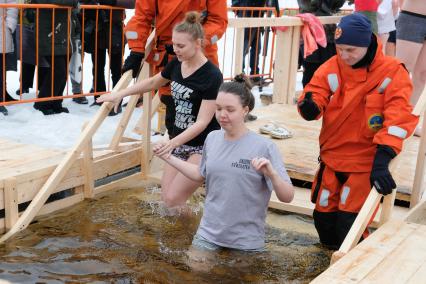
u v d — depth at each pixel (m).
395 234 3.49
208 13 4.93
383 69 3.50
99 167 4.87
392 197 3.68
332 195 3.76
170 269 3.54
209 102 4.17
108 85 7.79
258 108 7.45
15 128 6.61
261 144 3.54
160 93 4.87
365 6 6.88
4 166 4.42
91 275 3.46
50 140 6.26
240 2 9.34
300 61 10.50
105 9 7.46
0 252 3.76
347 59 3.48
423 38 6.26
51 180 4.38
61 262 3.63
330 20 7.73
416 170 4.42
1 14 6.89
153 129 6.96
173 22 4.93
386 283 2.86
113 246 3.88
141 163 5.30
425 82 6.51
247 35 9.54
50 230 4.14
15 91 8.40
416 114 3.45
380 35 7.77
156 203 4.70
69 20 7.06
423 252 3.24
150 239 4.00
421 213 4.44
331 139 3.71
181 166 3.81
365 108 3.54
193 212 4.53
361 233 3.42
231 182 3.57
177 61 4.37
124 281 3.38
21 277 3.41
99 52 7.89
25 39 7.56
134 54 4.98
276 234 4.18
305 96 3.64
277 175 3.38
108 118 7.34
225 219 3.63
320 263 3.74
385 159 3.38
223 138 3.65
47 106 7.30
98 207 4.60
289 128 6.43
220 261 3.60
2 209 4.21
